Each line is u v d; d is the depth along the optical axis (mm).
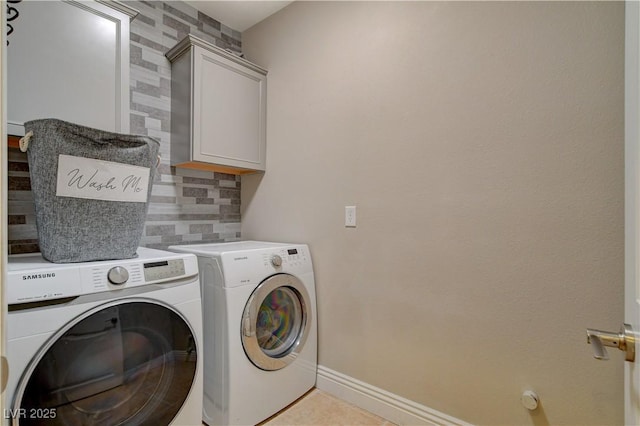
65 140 1044
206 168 2094
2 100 488
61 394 938
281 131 2125
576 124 1132
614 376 1067
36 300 902
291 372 1700
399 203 1577
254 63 2273
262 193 2242
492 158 1310
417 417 1493
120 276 1070
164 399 1178
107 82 1484
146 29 1865
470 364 1360
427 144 1486
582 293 1119
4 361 489
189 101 1836
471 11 1367
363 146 1713
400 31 1581
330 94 1859
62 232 1059
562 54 1159
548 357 1183
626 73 787
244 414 1461
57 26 1352
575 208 1133
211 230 2195
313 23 1952
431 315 1471
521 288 1240
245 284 1498
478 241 1342
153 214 1900
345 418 1596
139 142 1213
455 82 1406
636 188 701
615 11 1065
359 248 1725
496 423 1292
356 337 1730
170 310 1204
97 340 1016
